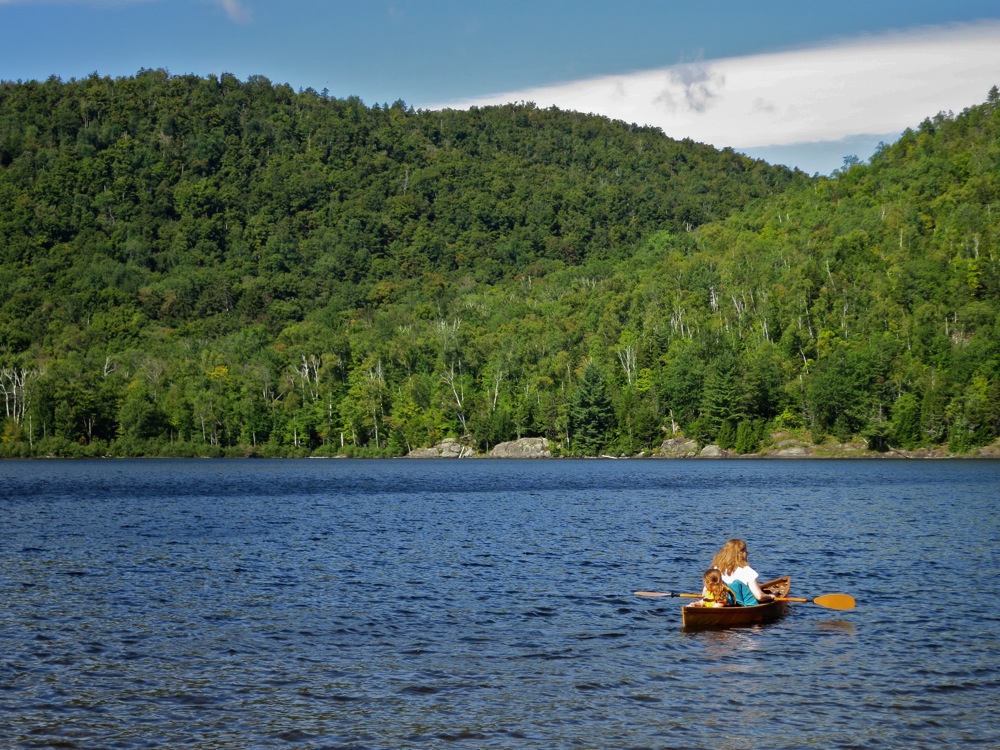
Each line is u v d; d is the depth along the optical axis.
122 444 160.88
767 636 24.20
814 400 144.88
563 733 17.66
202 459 162.12
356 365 181.12
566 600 28.50
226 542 42.00
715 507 59.62
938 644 23.27
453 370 174.88
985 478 90.62
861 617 26.12
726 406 150.00
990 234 185.75
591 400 154.75
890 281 175.75
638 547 39.88
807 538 42.50
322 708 18.88
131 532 46.16
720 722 18.17
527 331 196.62
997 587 30.20
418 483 88.94
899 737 17.41
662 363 169.50
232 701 19.23
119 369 183.00
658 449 152.88
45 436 160.12
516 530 46.56
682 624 25.47
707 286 196.88
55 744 17.02
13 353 197.88
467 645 23.33
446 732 17.69
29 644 23.34
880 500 64.25
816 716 18.42
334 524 49.84
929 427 140.12
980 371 147.88
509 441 161.25
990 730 17.69
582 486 83.00
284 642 23.61
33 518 53.50
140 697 19.45
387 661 21.97
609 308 196.62
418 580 31.88
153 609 27.33
